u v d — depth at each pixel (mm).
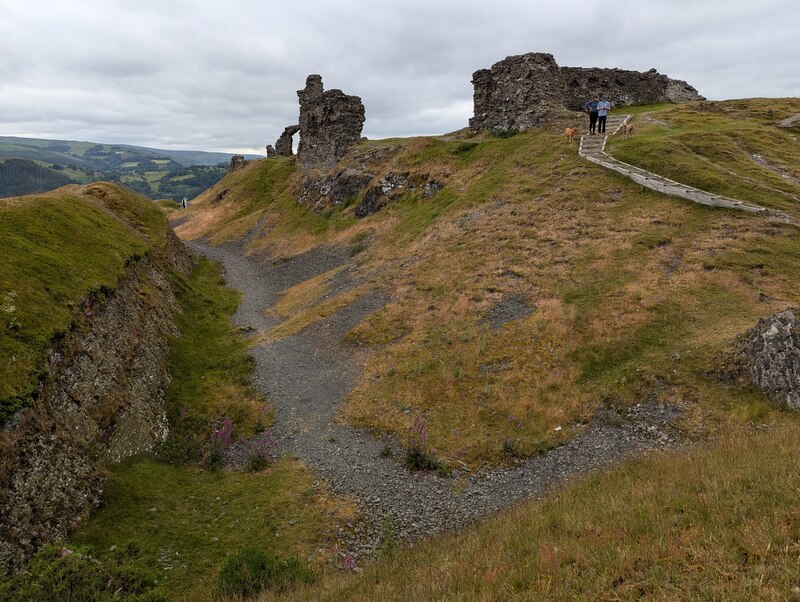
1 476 12203
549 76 48906
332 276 41188
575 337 21828
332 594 9414
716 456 11227
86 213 32844
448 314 26812
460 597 7184
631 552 7387
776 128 43625
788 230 25953
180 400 23484
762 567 6168
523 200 36469
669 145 36938
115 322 23172
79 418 16547
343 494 16344
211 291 42219
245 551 11695
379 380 23188
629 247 27344
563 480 14875
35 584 9727
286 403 22969
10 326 16359
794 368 16172
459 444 18078
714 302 21828
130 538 13750
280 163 85938
